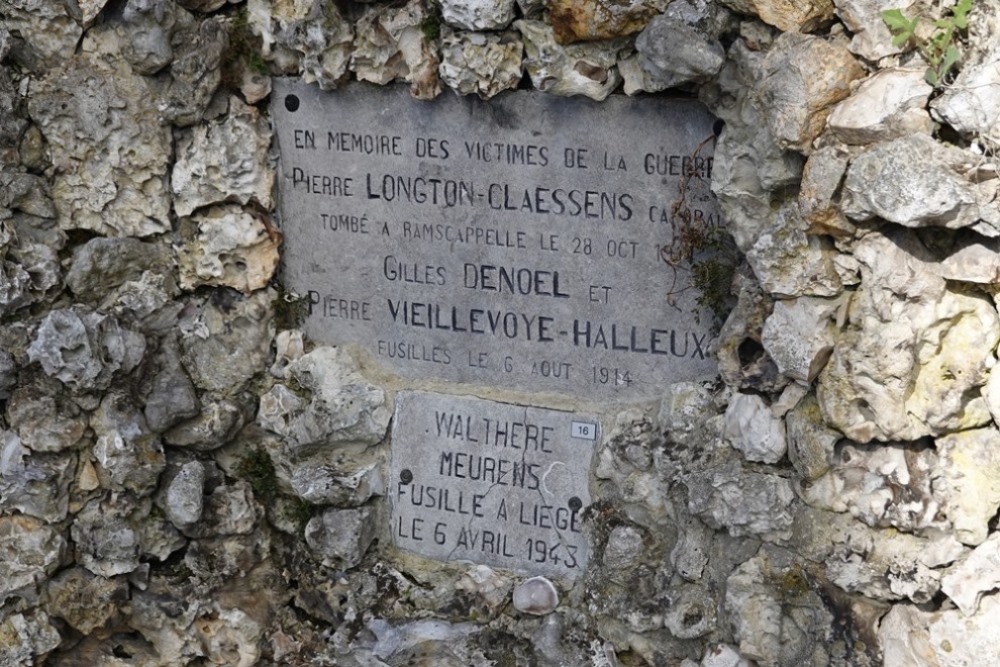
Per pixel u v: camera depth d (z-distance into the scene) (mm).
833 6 2248
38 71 2637
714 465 2436
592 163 2479
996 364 2213
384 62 2527
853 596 2340
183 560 2725
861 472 2311
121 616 2721
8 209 2635
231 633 2725
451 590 2660
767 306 2367
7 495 2660
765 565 2393
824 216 2250
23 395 2643
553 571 2625
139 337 2674
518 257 2564
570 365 2580
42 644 2691
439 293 2631
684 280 2473
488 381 2637
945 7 2176
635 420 2529
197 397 2715
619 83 2428
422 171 2584
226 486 2725
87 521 2695
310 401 2701
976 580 2234
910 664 2289
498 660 2629
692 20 2299
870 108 2197
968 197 2137
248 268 2688
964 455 2248
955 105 2143
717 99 2350
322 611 2713
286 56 2605
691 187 2432
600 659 2568
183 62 2600
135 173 2658
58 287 2666
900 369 2236
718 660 2461
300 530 2736
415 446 2680
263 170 2654
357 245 2662
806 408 2357
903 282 2221
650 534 2529
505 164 2529
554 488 2602
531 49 2436
